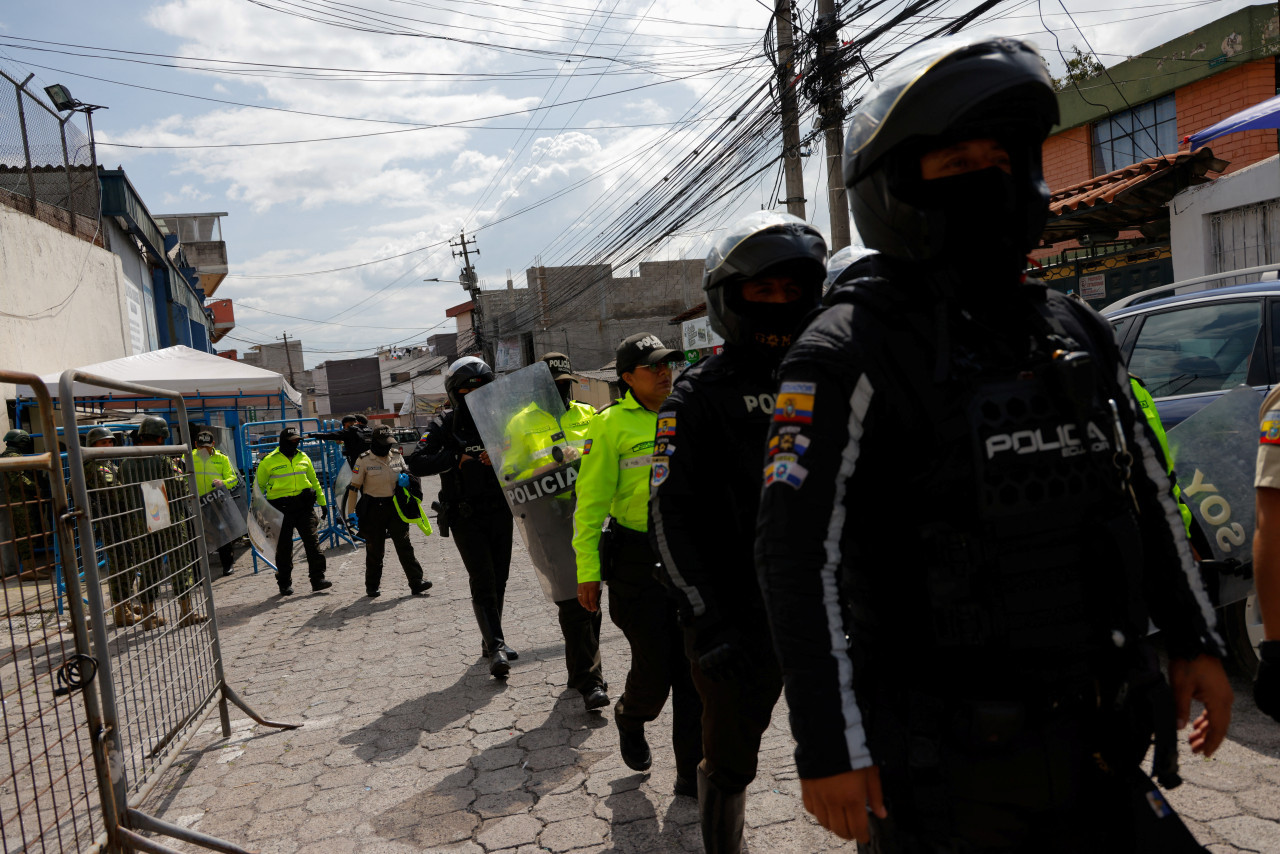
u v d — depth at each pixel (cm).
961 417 118
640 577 311
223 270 3203
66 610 288
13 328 1055
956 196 122
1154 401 407
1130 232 1133
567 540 418
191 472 428
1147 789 123
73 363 1234
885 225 128
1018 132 125
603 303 4675
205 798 366
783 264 216
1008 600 117
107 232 1489
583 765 362
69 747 416
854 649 132
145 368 1045
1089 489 119
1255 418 327
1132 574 120
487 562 503
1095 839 120
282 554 877
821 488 119
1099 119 1361
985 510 117
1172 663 134
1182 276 861
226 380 1051
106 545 322
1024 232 125
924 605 121
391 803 345
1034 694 117
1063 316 129
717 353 242
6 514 268
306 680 540
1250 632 338
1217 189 809
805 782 116
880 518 126
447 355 8125
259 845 319
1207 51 1168
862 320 124
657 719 408
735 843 241
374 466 797
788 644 117
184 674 394
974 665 119
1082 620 118
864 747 115
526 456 425
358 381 7756
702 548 229
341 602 806
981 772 118
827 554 119
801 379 123
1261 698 160
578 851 291
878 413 121
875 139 126
